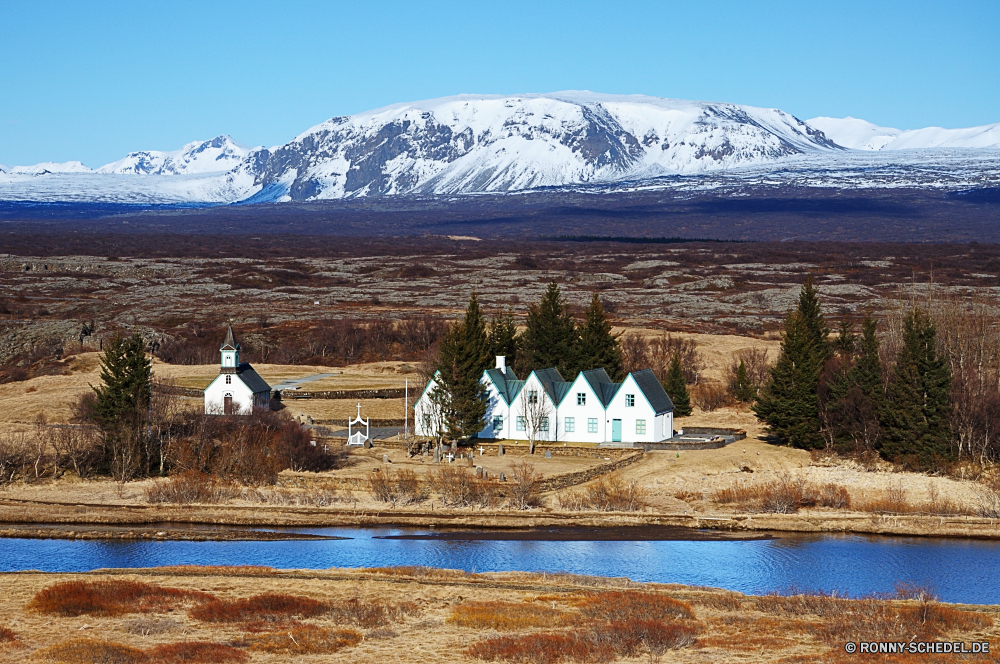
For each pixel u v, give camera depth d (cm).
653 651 10844
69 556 15612
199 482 19400
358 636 11356
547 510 18312
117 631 11512
